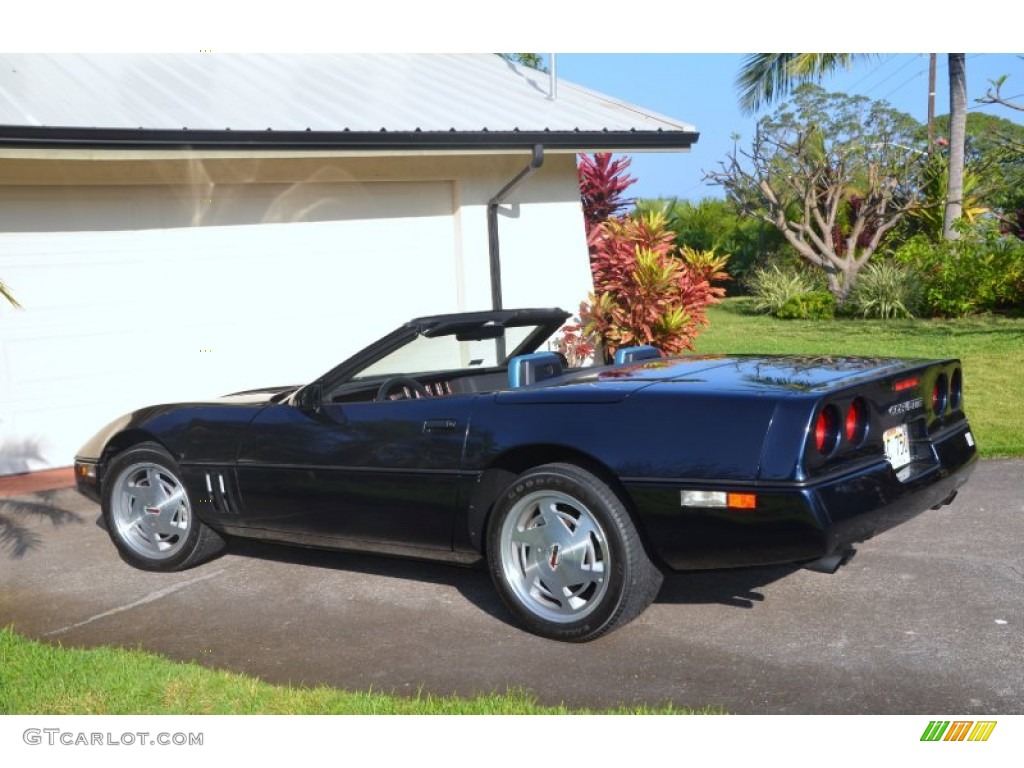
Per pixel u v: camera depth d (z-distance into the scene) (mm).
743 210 25891
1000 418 8500
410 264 9812
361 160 9305
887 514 3842
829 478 3668
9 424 7879
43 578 5336
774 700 3531
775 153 24422
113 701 3625
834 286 22656
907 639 4020
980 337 15234
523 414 4176
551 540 4125
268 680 3875
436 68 11891
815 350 14156
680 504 3773
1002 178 24047
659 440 3838
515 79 11945
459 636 4277
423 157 9586
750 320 21031
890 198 23797
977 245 19875
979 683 3598
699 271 10531
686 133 9828
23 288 7887
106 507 5465
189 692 3693
